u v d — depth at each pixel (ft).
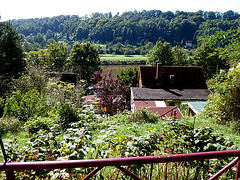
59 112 26.35
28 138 22.07
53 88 46.11
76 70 128.88
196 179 9.23
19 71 76.43
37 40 470.80
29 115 31.81
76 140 9.39
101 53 376.48
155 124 26.05
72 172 8.36
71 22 592.60
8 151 9.61
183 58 149.28
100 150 9.38
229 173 8.93
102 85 58.85
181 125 13.62
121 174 9.02
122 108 57.26
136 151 9.60
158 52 137.80
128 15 608.19
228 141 10.95
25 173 8.79
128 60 279.08
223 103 26.25
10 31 75.05
